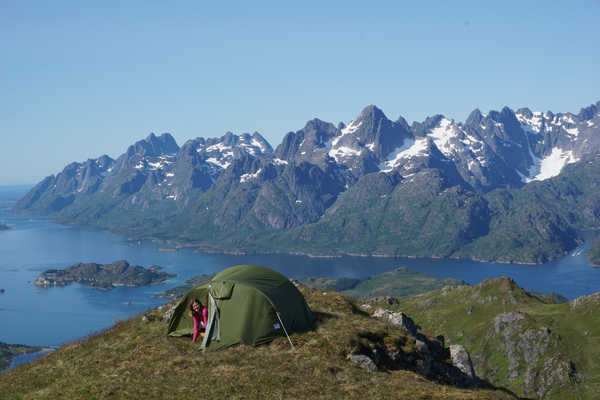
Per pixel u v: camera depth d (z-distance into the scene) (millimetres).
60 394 22688
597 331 171875
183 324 30609
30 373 26734
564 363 160500
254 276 30422
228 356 25953
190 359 25781
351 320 32500
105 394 22078
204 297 29922
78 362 27328
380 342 29734
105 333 33625
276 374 23656
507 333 188125
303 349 26906
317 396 21734
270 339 28156
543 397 154750
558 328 182000
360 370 25406
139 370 24828
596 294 193625
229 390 22125
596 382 150000
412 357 29406
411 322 36969
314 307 35438
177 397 21547
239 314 28391
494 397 23969
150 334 30781
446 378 30016
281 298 29609
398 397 22078
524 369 169625
